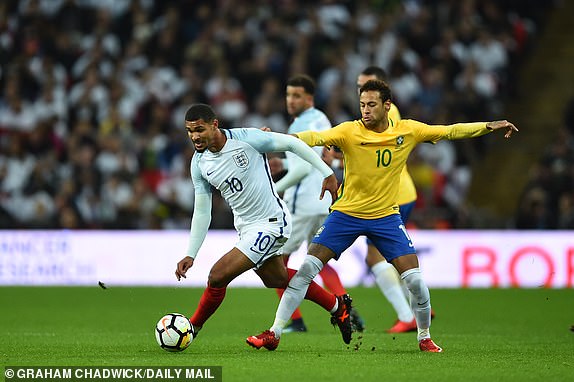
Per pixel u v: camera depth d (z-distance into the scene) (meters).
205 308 31.39
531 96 81.00
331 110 70.56
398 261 30.73
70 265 62.53
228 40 76.50
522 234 61.50
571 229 63.66
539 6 84.56
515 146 78.81
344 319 31.55
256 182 30.36
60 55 76.75
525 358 29.77
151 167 69.50
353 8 80.75
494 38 78.56
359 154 30.52
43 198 67.12
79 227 65.44
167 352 30.58
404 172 39.28
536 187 66.25
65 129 72.81
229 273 30.38
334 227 31.05
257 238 30.44
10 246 62.66
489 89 76.00
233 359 28.66
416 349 32.12
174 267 62.44
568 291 58.59
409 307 38.81
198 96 73.19
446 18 78.81
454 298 54.69
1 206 68.00
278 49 75.62
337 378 25.20
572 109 73.62
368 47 76.25
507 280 61.38
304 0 80.81
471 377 25.67
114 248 62.78
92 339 35.09
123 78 75.12
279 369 26.70
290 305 31.00
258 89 74.75
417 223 64.62
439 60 75.69
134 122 72.62
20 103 73.56
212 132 29.62
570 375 26.25
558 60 83.19
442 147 70.56
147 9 80.56
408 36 77.12
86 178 66.94
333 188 30.39
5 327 40.22
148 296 55.19
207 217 30.92
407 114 71.69
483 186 76.81
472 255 61.62
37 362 27.98
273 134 30.36
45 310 47.84
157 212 66.19
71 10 79.56
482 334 38.62
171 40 77.00
